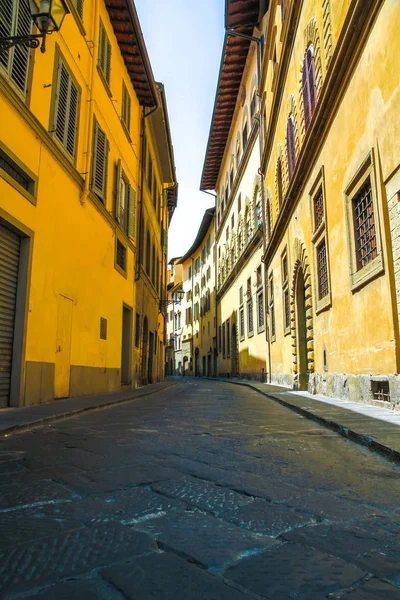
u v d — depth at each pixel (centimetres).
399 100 618
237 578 178
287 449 451
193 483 319
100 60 1268
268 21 1836
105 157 1308
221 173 3709
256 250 2353
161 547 208
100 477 334
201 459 399
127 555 199
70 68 1032
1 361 754
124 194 1573
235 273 3008
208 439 508
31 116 814
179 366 6072
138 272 1750
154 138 2306
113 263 1402
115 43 1456
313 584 174
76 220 1073
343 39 802
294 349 1422
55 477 334
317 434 547
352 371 849
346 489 309
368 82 733
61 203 977
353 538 221
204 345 4581
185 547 208
